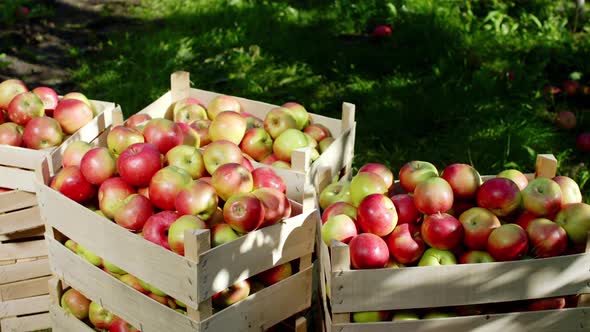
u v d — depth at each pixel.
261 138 2.52
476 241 2.13
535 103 3.49
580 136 3.23
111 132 2.38
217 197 2.18
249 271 2.13
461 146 3.21
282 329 2.38
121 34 4.41
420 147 3.25
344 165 2.57
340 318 2.08
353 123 2.57
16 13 4.62
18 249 2.44
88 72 3.90
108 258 2.18
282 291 2.23
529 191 2.18
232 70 3.86
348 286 2.04
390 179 2.31
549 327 2.13
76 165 2.32
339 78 3.79
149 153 2.23
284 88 3.70
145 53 4.04
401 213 2.18
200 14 4.54
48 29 4.52
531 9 4.50
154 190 2.19
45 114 2.57
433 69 3.76
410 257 2.13
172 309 2.11
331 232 2.13
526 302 2.15
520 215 2.21
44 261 2.46
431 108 3.39
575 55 3.97
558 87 3.71
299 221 2.19
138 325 2.19
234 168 2.21
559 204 2.17
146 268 2.11
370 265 2.08
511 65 3.68
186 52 4.02
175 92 2.80
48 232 2.32
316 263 2.46
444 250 2.12
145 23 4.61
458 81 3.62
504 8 4.47
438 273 2.05
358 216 2.16
